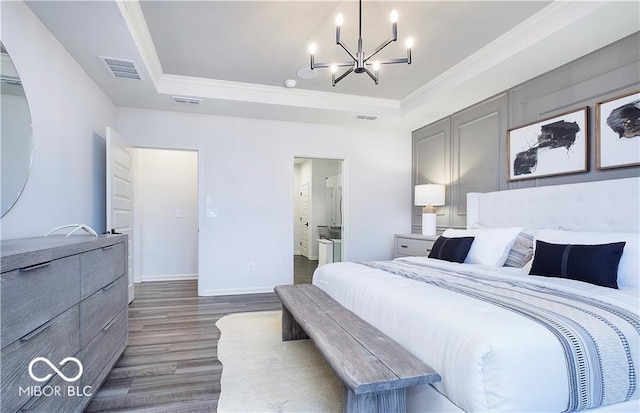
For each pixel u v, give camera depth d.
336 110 4.38
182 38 2.97
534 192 3.13
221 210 4.60
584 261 2.11
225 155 4.62
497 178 3.74
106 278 2.05
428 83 3.94
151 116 4.35
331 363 1.38
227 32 2.87
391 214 5.35
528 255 2.78
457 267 2.75
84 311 1.70
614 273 2.00
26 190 2.12
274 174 4.80
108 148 3.32
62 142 2.64
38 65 2.28
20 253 1.16
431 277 2.33
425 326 1.51
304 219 8.68
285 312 2.81
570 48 2.72
